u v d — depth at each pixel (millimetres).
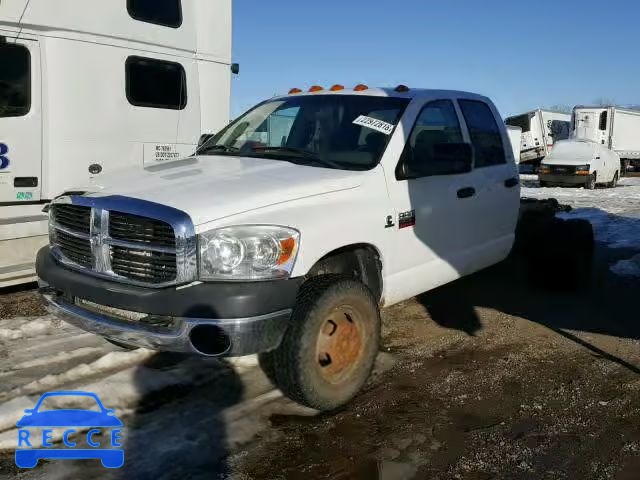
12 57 5723
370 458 3238
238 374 4176
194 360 4340
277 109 5141
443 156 4402
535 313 5695
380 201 4121
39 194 6016
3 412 3510
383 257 4156
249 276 3248
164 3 6887
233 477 3045
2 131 5719
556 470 3135
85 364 4160
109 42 6387
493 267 7375
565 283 6781
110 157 6523
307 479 3045
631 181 27531
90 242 3521
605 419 3664
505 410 3775
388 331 5172
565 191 20188
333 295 3516
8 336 4723
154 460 3160
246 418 3611
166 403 3754
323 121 4734
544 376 4277
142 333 3270
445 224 4793
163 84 6973
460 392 4016
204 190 3480
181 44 7109
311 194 3674
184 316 3166
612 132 28406
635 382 4176
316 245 3555
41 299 3885
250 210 3350
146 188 3576
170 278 3248
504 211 5680
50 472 3033
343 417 3664
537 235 6949
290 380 3480
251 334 3189
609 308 5883
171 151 7133
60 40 6020
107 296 3354
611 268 7582
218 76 7668
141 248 3301
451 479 3057
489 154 5539
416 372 4336
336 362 3633
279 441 3385
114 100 6492
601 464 3188
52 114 6035
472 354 4680
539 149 31062
